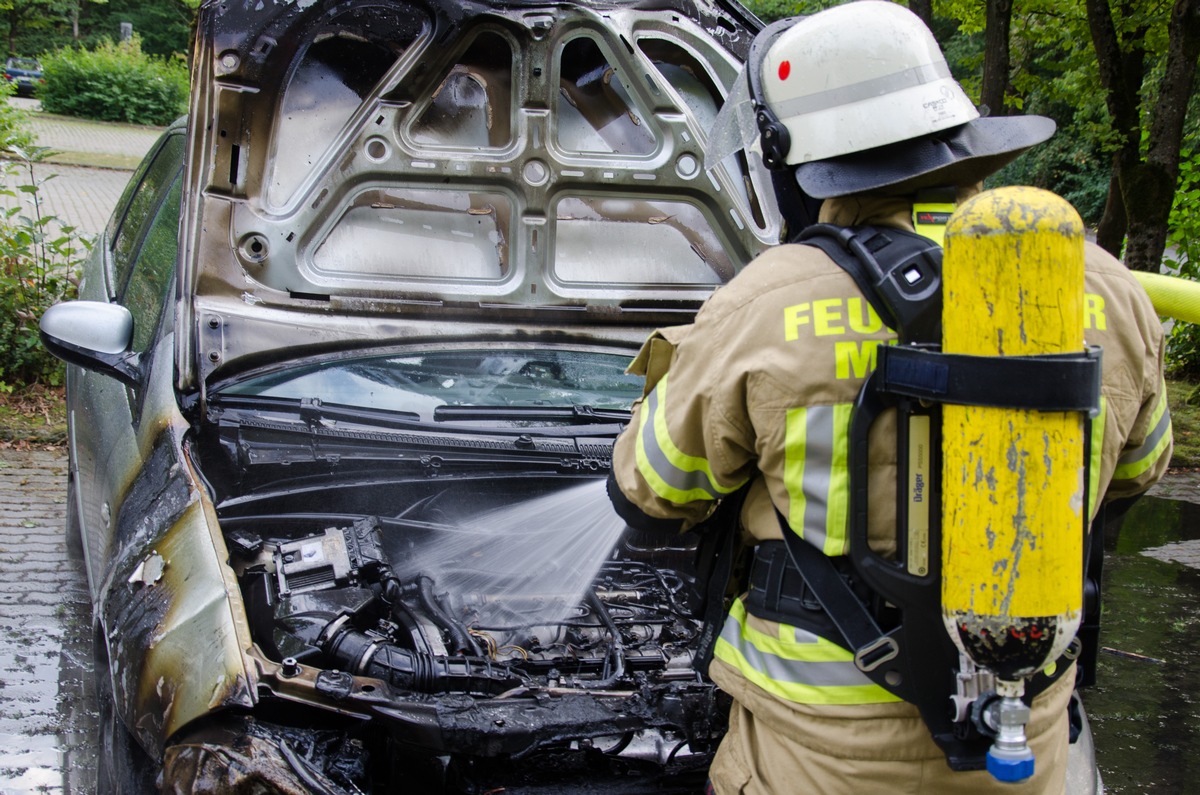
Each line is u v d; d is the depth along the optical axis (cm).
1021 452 140
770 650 171
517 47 320
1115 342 168
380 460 292
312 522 286
